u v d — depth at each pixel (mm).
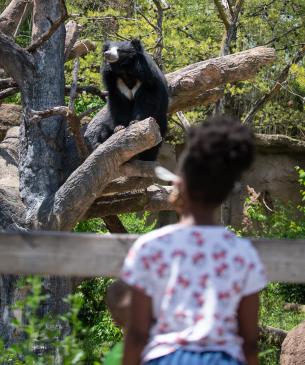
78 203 11156
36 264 4301
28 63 12164
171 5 22203
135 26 19625
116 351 4391
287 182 24500
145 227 19172
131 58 12297
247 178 24438
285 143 24188
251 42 22375
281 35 21594
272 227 19453
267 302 16344
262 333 13906
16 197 11867
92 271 4324
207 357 3451
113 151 10680
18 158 13000
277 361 12781
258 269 3594
